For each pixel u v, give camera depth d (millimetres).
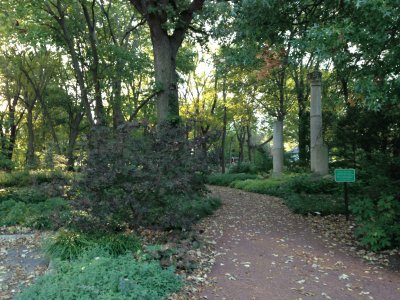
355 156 14992
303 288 5730
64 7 17281
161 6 12523
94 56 17500
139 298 4539
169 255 6285
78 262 5652
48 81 27609
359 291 5711
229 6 9930
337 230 9648
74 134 29078
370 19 6277
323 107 18672
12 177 15961
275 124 21875
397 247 7812
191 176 7492
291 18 9125
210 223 9898
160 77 13266
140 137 7422
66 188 7379
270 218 11125
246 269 6484
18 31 15797
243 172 27594
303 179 15867
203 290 5469
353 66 7523
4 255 7230
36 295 4621
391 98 6824
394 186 8258
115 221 7422
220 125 31250
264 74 9773
